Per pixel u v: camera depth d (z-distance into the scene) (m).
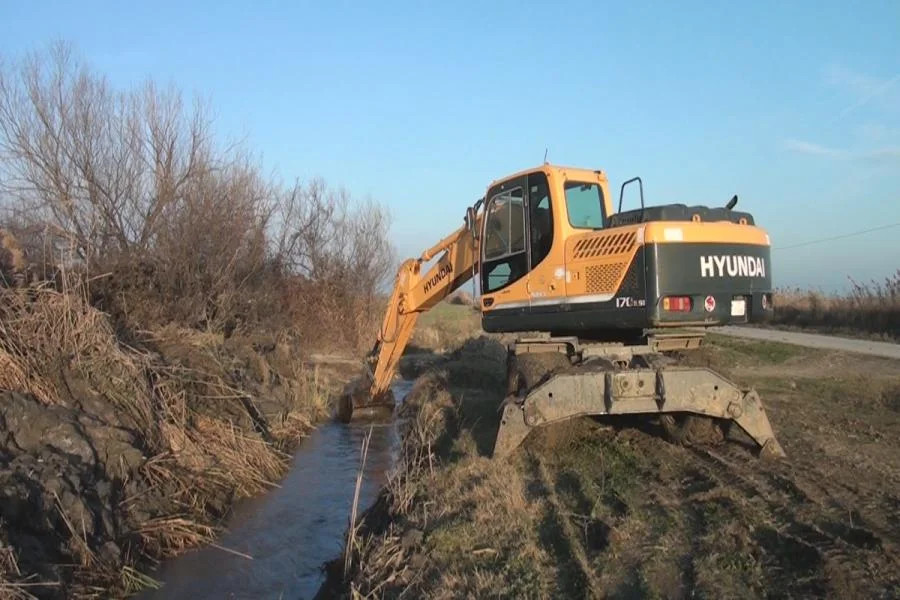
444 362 19.33
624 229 7.94
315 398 15.19
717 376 7.80
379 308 27.11
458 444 9.52
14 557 5.59
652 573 5.17
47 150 14.65
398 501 7.73
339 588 6.58
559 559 5.61
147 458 8.38
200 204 16.61
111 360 8.93
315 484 10.19
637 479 7.43
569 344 8.98
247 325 17.03
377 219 28.19
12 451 6.91
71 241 10.95
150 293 13.53
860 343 21.78
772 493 6.73
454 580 5.37
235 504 9.16
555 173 8.83
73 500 6.72
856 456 8.11
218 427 10.30
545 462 8.20
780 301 32.25
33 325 8.33
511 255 9.34
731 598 4.73
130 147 16.03
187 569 7.22
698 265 7.75
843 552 5.23
